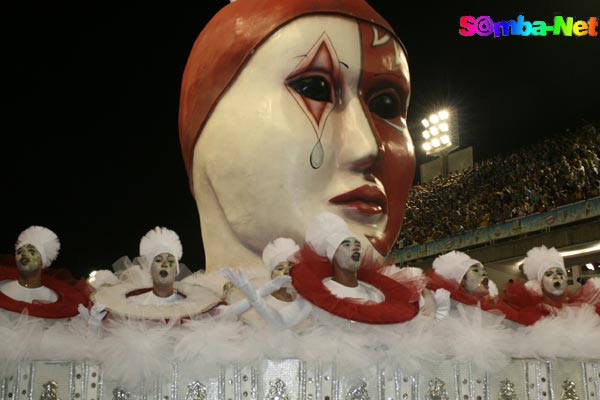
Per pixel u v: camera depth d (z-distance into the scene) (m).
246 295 4.25
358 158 5.96
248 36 6.13
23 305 4.43
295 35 6.07
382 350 4.52
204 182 6.36
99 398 4.23
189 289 4.74
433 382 4.64
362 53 6.25
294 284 4.46
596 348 5.12
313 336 4.41
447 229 21.14
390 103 6.52
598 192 16.50
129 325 4.25
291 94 6.00
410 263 21.83
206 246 6.44
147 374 4.13
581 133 19.31
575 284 17.45
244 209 5.97
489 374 4.80
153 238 4.63
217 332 4.29
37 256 4.78
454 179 23.34
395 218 6.27
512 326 5.44
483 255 19.06
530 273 6.28
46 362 4.23
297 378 4.36
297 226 5.82
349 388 4.43
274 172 5.84
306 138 5.88
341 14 6.25
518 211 18.72
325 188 5.96
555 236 17.02
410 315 4.50
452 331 4.77
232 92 6.13
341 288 4.66
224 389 4.29
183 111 6.59
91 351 4.28
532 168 19.59
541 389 4.96
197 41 6.70
